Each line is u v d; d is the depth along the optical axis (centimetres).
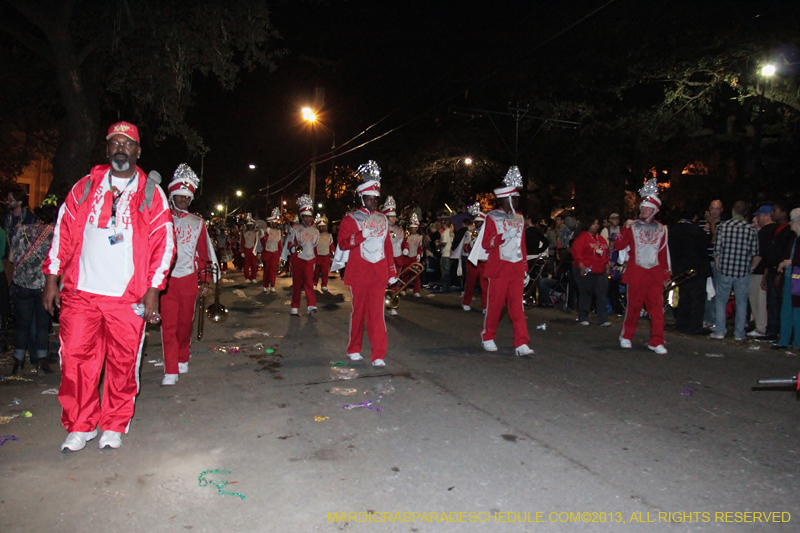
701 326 984
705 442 481
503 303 821
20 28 1398
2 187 2050
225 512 362
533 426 514
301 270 1174
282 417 534
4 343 809
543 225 1594
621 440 484
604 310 1080
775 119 2172
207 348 833
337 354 802
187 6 1348
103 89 1722
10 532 337
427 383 650
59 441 473
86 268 442
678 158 2908
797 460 446
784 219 909
